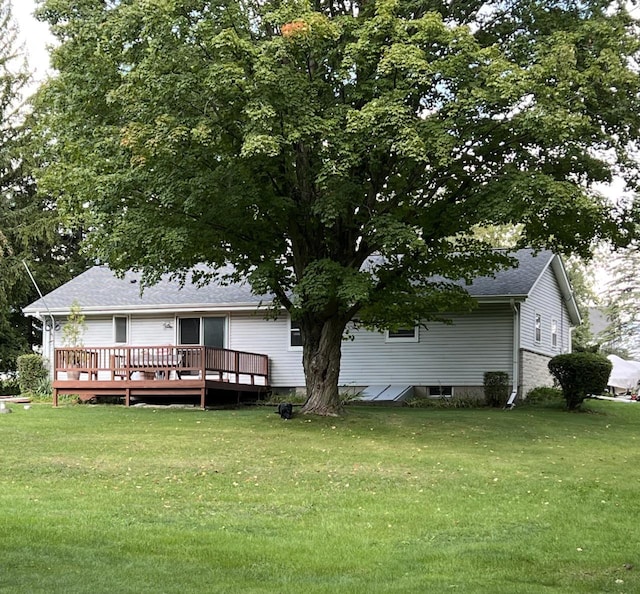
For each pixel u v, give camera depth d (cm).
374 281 1834
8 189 3925
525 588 663
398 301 1881
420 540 853
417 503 1051
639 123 1642
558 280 3022
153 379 2305
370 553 793
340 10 1792
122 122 1702
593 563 763
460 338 2542
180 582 658
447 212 1700
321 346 1927
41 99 1778
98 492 1088
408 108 1455
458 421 1869
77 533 829
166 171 1606
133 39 1603
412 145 1412
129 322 2853
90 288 2980
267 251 1808
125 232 1678
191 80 1495
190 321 2820
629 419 2158
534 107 1463
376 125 1453
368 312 2038
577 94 1512
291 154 1627
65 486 1130
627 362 4228
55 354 2373
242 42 1459
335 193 1584
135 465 1284
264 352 2742
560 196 1471
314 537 861
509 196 1520
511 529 909
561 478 1236
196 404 2472
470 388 2520
